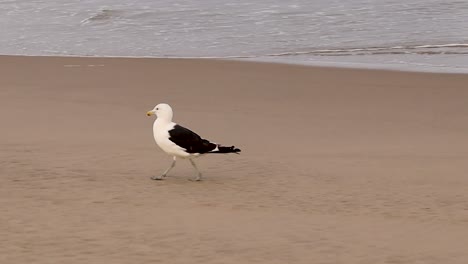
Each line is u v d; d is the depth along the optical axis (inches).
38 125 717.9
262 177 518.3
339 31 1471.5
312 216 419.5
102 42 1421.0
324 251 355.3
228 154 594.6
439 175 537.3
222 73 1096.8
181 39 1439.5
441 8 1653.5
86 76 1067.9
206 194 464.1
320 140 678.5
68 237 365.4
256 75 1082.1
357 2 1727.4
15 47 1378.0
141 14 1678.2
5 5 1796.3
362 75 1080.2
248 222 402.0
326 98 920.9
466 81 1027.3
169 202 440.8
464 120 795.4
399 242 373.4
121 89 967.0
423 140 685.9
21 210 412.2
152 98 907.4
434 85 1003.9
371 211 435.5
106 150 597.6
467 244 372.5
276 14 1638.8
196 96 927.0
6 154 570.3
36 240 359.3
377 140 682.8
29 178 490.3
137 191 465.4
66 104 850.8
